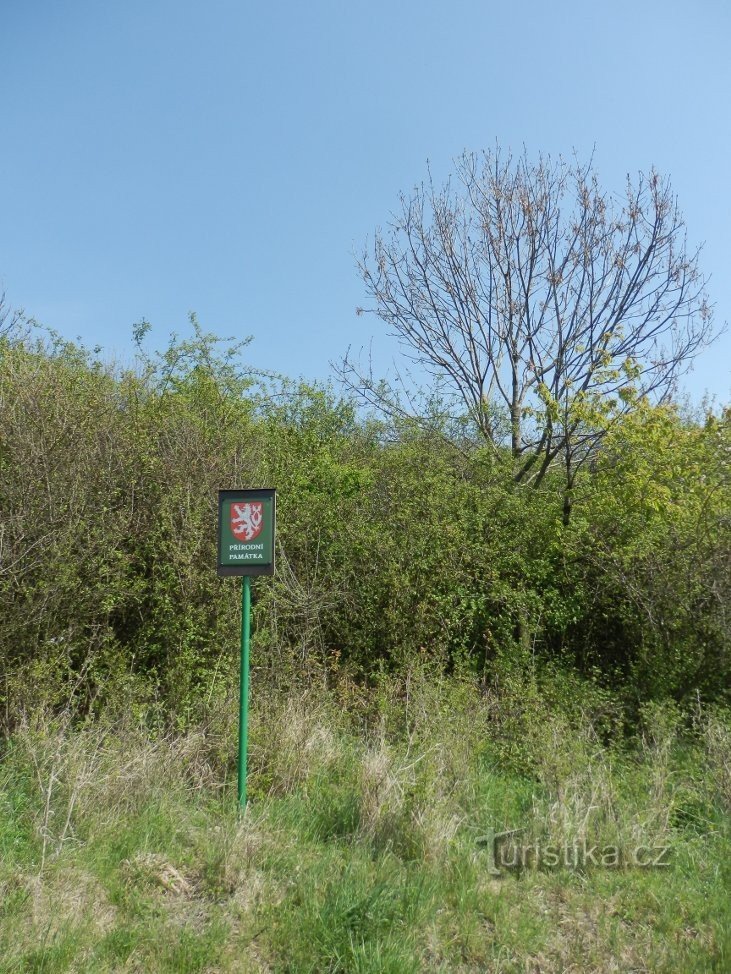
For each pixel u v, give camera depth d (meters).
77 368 8.59
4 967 3.27
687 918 4.19
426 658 7.39
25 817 4.50
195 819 4.85
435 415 11.05
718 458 7.91
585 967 3.71
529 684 6.97
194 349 10.86
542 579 8.01
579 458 10.02
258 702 6.20
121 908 3.88
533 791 5.58
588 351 10.37
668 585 7.39
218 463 7.36
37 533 6.07
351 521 8.16
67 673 6.23
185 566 6.64
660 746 6.12
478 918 4.01
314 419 10.98
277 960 3.57
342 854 4.55
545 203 11.32
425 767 5.31
